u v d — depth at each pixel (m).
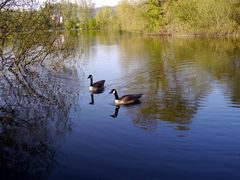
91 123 14.04
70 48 31.97
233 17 57.62
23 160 10.86
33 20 24.66
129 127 13.34
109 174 9.70
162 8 72.81
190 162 10.24
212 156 10.60
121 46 47.50
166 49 41.53
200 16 60.69
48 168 10.20
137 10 77.62
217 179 9.27
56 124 14.12
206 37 58.69
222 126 13.14
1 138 12.81
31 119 15.02
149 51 39.91
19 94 20.08
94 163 10.39
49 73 26.56
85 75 25.27
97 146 11.62
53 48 29.34
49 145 11.92
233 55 33.62
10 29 21.72
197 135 12.29
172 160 10.41
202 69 26.11
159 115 14.83
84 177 9.59
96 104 17.02
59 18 28.53
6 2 19.25
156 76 23.94
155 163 10.24
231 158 10.44
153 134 12.50
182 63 29.55
